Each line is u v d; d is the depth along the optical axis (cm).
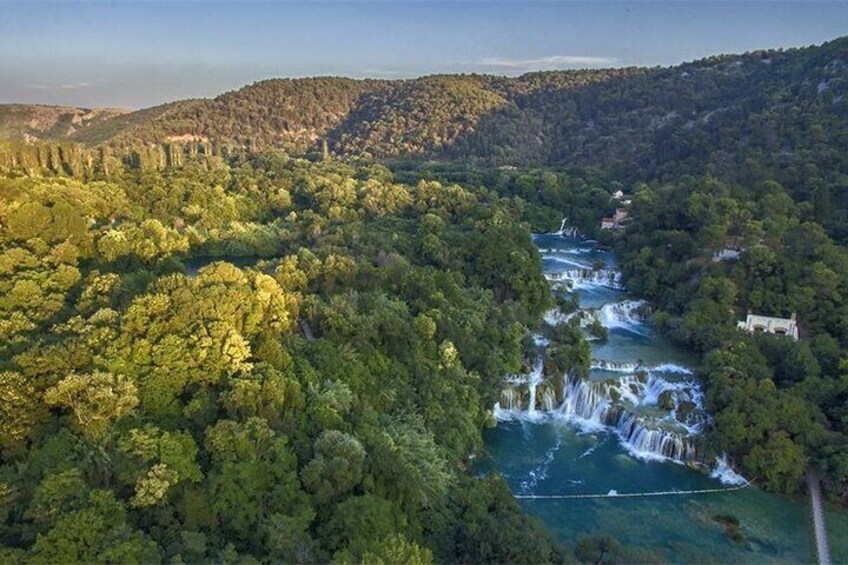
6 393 5572
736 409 8638
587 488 8169
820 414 8688
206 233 14612
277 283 9112
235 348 6650
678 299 12788
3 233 9519
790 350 9875
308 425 6681
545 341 11500
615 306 13188
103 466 5225
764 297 11556
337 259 10881
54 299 7850
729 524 7475
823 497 7894
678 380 10162
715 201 14375
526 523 6712
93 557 4444
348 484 5931
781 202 14100
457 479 7331
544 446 9106
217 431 5738
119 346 6388
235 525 5303
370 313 9225
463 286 12356
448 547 6266
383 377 8438
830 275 11275
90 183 15000
